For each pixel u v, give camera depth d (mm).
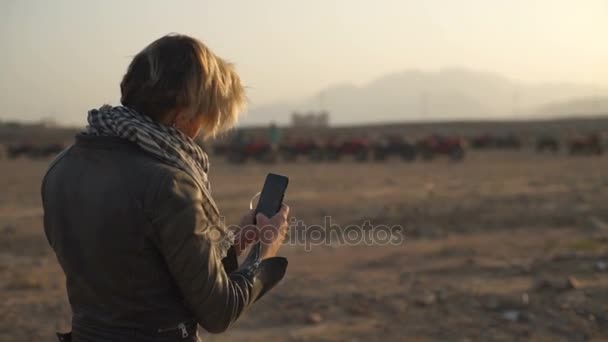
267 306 8633
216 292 2299
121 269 2254
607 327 7418
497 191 22641
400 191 23578
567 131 110250
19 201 22906
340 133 116000
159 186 2230
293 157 50781
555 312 7906
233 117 2635
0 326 7926
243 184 28938
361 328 7707
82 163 2398
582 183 25797
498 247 12477
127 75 2463
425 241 13609
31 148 64562
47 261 12188
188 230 2227
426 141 49500
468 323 7730
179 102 2418
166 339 2328
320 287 9555
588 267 10078
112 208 2240
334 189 24984
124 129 2316
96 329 2324
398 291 9195
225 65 2596
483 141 69000
